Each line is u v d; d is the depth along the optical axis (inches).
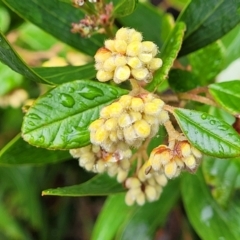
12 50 10.0
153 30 15.1
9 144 12.3
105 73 10.1
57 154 13.0
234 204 14.6
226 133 10.0
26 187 20.0
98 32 12.4
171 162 10.0
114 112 9.6
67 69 12.0
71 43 13.5
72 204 21.5
